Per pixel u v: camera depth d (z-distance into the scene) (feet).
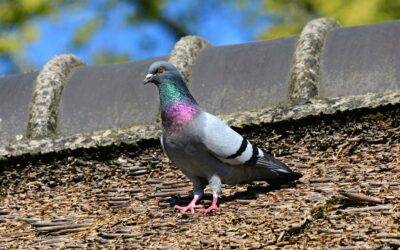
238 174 34.83
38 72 42.88
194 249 30.42
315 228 30.99
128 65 42.24
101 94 41.29
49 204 37.60
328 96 38.65
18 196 39.45
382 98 37.42
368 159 36.68
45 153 39.81
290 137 38.37
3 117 41.68
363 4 79.61
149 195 36.52
